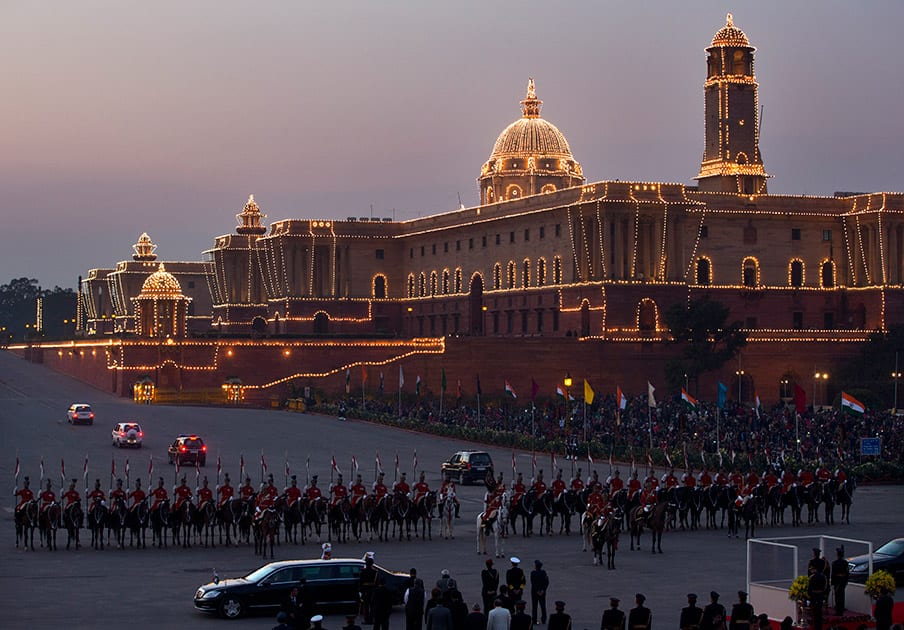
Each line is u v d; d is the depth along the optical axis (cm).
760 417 13425
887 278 19950
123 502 7169
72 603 5553
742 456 10756
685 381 17675
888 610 4634
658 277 18612
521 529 8056
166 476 10025
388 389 18250
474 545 7275
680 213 18762
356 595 5409
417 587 4788
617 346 18312
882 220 19875
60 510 7094
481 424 13912
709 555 6950
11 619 5212
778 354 19125
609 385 18262
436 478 10412
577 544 7362
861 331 19600
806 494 8162
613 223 18462
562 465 11244
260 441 12681
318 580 5378
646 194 18638
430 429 13712
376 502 7375
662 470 10881
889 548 5834
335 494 7400
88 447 11894
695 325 17750
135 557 6812
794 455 11019
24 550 7044
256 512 6994
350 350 18788
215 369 18350
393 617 5400
